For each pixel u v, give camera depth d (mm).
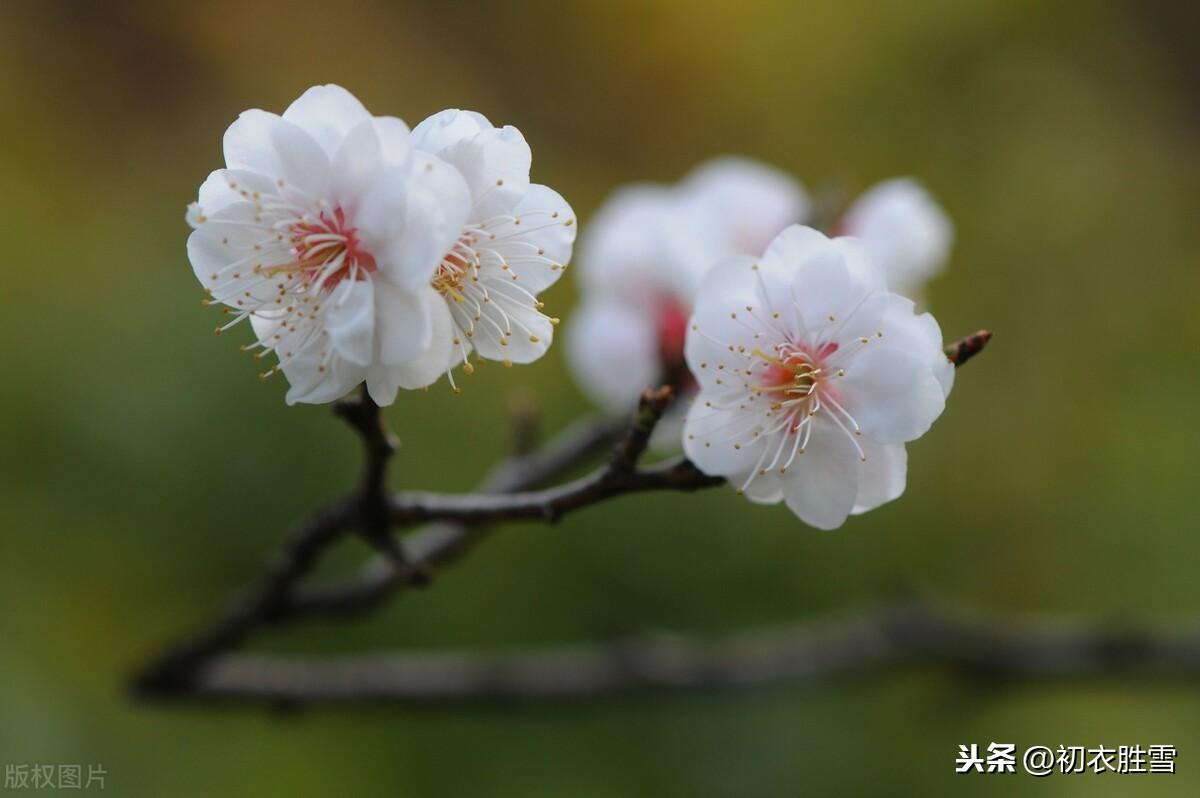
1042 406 743
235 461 580
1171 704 622
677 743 573
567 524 596
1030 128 834
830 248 370
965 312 773
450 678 440
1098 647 469
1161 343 773
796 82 867
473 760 556
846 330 369
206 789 525
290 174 360
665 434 430
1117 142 845
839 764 576
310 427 593
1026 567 676
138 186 777
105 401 583
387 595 410
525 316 366
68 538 558
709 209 451
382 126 356
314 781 537
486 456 621
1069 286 790
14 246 650
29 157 751
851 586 624
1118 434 730
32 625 537
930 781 575
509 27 935
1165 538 686
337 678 432
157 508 572
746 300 371
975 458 714
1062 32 874
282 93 880
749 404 371
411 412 616
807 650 464
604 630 577
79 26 840
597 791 551
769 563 617
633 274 450
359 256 359
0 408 573
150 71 853
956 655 468
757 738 577
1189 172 851
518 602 578
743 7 887
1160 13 899
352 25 915
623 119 906
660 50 904
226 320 610
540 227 365
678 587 597
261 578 405
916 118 840
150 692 416
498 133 360
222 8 893
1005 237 803
